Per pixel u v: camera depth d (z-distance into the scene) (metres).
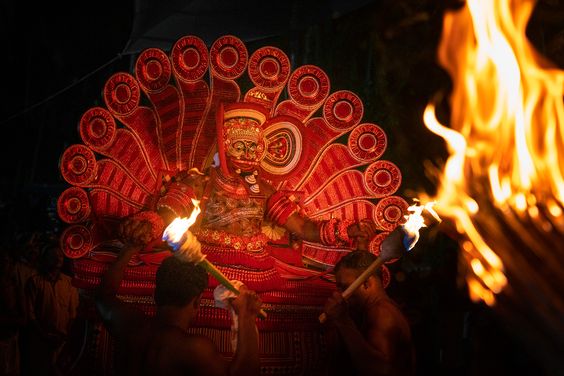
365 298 3.46
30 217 9.34
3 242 7.30
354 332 3.18
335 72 9.12
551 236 2.89
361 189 4.04
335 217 4.05
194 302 2.94
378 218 4.00
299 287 3.89
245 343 2.96
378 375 3.16
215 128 3.88
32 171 14.62
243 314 3.01
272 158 3.94
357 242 3.88
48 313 6.18
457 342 6.09
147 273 3.66
